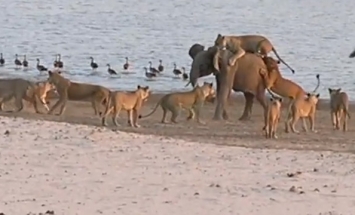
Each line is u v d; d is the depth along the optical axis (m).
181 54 98.38
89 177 33.06
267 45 56.72
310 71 84.50
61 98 53.09
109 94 49.94
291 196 30.59
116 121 49.88
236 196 30.34
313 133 50.06
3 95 53.38
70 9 153.38
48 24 127.38
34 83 54.31
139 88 50.44
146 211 27.89
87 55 96.31
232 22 135.38
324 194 31.09
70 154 37.28
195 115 53.66
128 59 93.31
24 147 38.38
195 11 154.00
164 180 32.81
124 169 34.72
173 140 42.16
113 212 27.66
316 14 151.62
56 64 83.62
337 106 51.88
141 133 46.19
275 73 55.41
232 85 55.31
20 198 29.34
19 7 154.62
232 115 57.03
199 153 38.75
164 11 153.12
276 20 140.00
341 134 50.03
